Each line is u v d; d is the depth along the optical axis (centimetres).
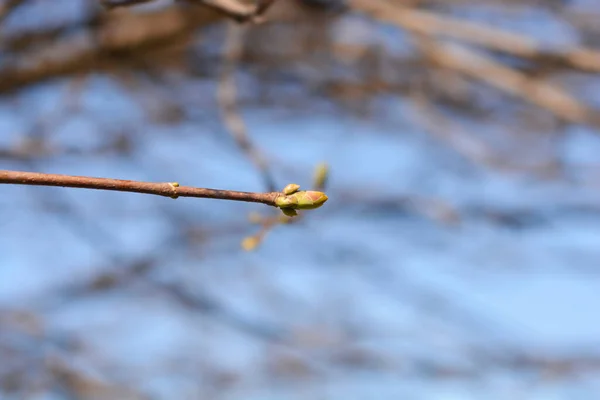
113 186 206
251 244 392
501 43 666
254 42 853
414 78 870
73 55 728
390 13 694
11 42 716
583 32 836
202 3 410
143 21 716
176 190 211
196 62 852
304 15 801
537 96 696
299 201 219
